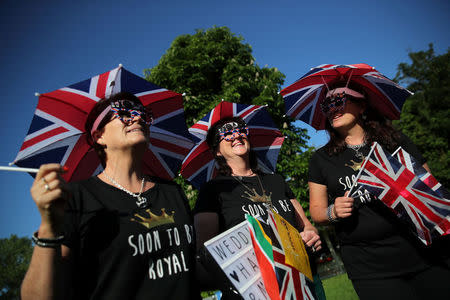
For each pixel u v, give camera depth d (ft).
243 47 39.58
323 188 8.44
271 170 10.89
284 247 5.57
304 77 8.99
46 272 3.41
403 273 6.82
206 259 5.50
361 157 8.00
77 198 4.36
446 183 62.23
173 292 4.37
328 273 46.70
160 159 7.23
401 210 6.87
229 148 8.59
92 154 6.19
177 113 7.20
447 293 6.49
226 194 7.59
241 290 4.55
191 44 37.91
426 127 69.41
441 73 73.56
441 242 6.85
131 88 6.25
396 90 8.72
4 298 152.35
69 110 5.73
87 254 4.08
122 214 4.57
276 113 32.09
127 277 4.12
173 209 5.21
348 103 8.34
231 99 30.68
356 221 7.38
